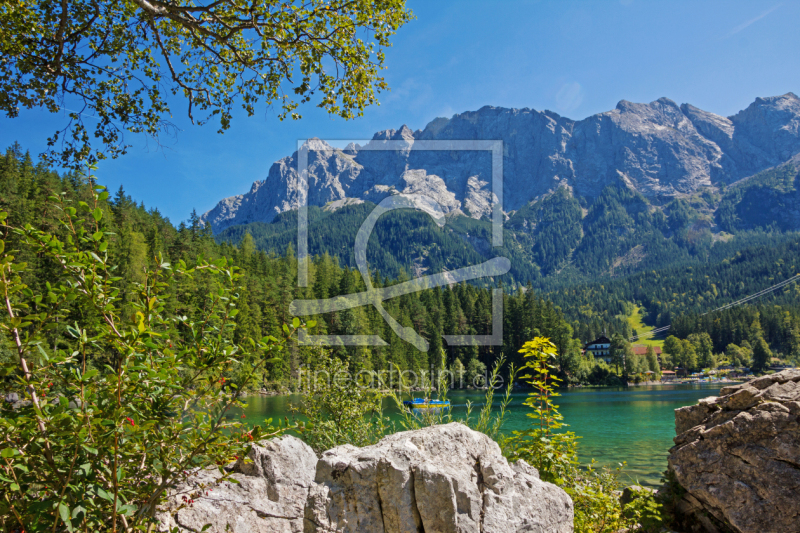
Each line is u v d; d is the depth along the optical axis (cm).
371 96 837
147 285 324
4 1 683
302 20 748
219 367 336
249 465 498
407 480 347
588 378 9819
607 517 529
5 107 749
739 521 477
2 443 281
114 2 789
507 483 372
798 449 470
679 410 619
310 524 346
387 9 766
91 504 286
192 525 425
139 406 317
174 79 827
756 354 12538
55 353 301
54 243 296
